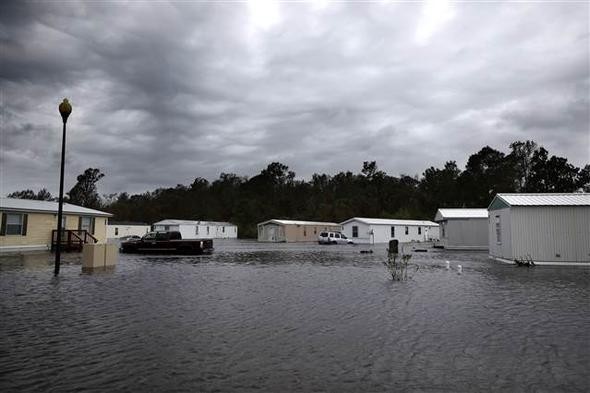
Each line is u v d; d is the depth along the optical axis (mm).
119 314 9227
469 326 8195
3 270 17578
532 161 84312
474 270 19094
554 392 4977
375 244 52438
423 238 62094
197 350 6598
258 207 95625
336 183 115562
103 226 35469
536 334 7594
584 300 11094
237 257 27469
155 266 20578
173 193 112812
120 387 5105
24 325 8195
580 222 21750
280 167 119125
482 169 89312
